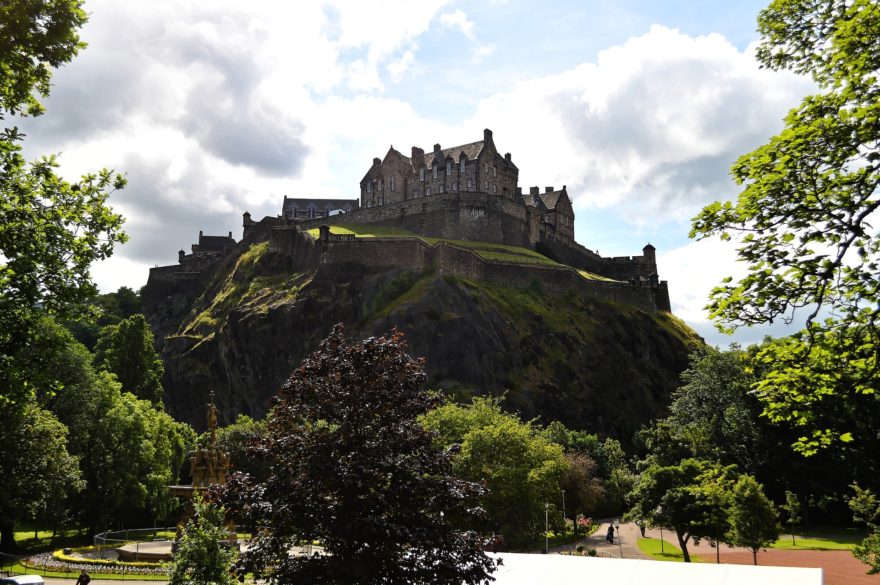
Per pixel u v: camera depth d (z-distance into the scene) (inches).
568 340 4901.6
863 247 770.8
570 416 4451.3
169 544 2091.5
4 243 959.6
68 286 1023.6
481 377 4269.2
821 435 912.3
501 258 5349.4
